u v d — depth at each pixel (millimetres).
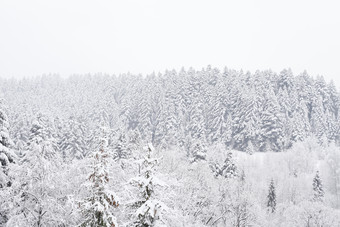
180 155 45750
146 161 11930
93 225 11102
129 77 195000
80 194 15906
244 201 36000
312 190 64312
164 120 119188
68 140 59906
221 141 114188
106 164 11500
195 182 31594
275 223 44562
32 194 13945
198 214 32219
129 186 13562
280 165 85688
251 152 104750
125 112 139375
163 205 11062
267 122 114375
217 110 125312
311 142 100750
